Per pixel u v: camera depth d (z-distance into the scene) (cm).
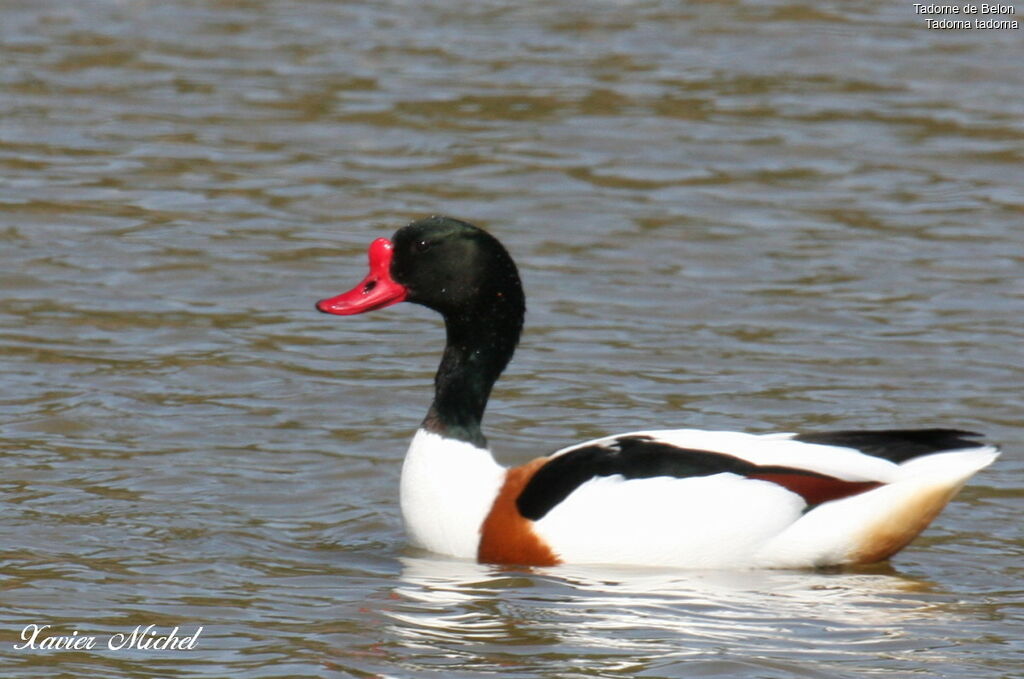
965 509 1158
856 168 2033
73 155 2048
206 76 2358
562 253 1772
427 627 933
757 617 952
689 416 1345
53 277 1666
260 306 1614
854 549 1031
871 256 1762
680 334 1547
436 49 2491
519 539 1035
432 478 1073
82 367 1433
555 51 2480
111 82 2330
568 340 1528
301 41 2530
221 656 891
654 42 2511
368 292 1100
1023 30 2556
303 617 947
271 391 1391
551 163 2045
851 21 2600
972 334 1544
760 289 1670
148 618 941
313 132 2150
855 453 1048
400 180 1988
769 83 2328
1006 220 1866
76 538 1071
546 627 931
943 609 972
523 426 1321
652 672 872
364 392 1395
